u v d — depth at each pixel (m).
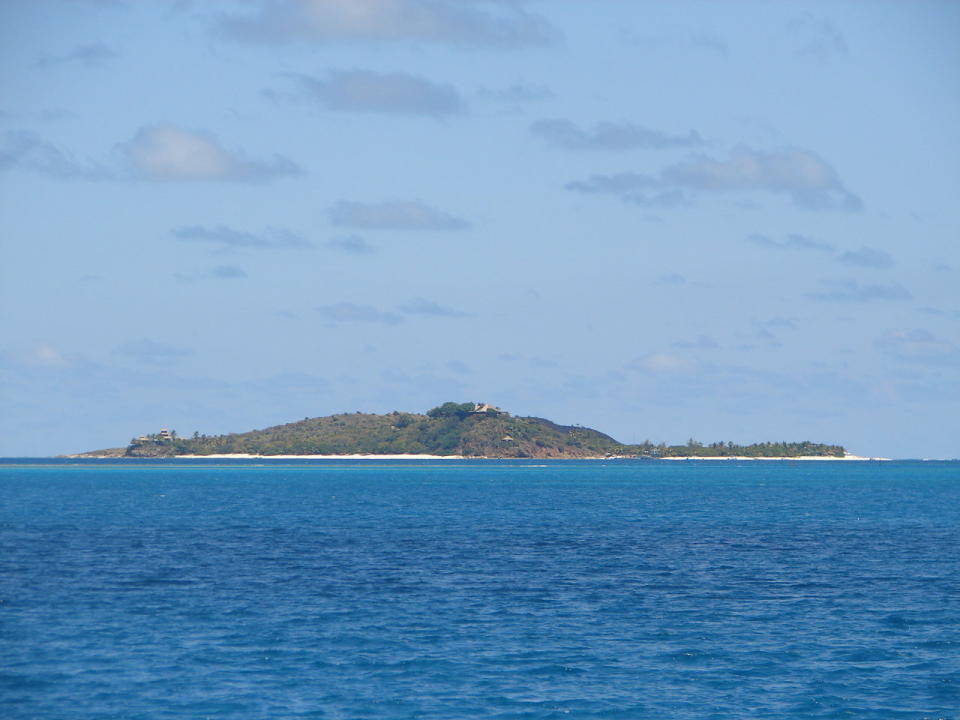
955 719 111.69
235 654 136.50
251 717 111.69
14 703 116.19
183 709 114.19
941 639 146.62
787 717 112.25
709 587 194.25
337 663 132.38
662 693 120.44
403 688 121.75
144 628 152.25
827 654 137.75
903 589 192.00
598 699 118.00
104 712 113.38
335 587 192.00
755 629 153.62
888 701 117.62
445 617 161.88
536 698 118.31
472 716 112.06
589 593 186.50
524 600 178.38
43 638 145.50
